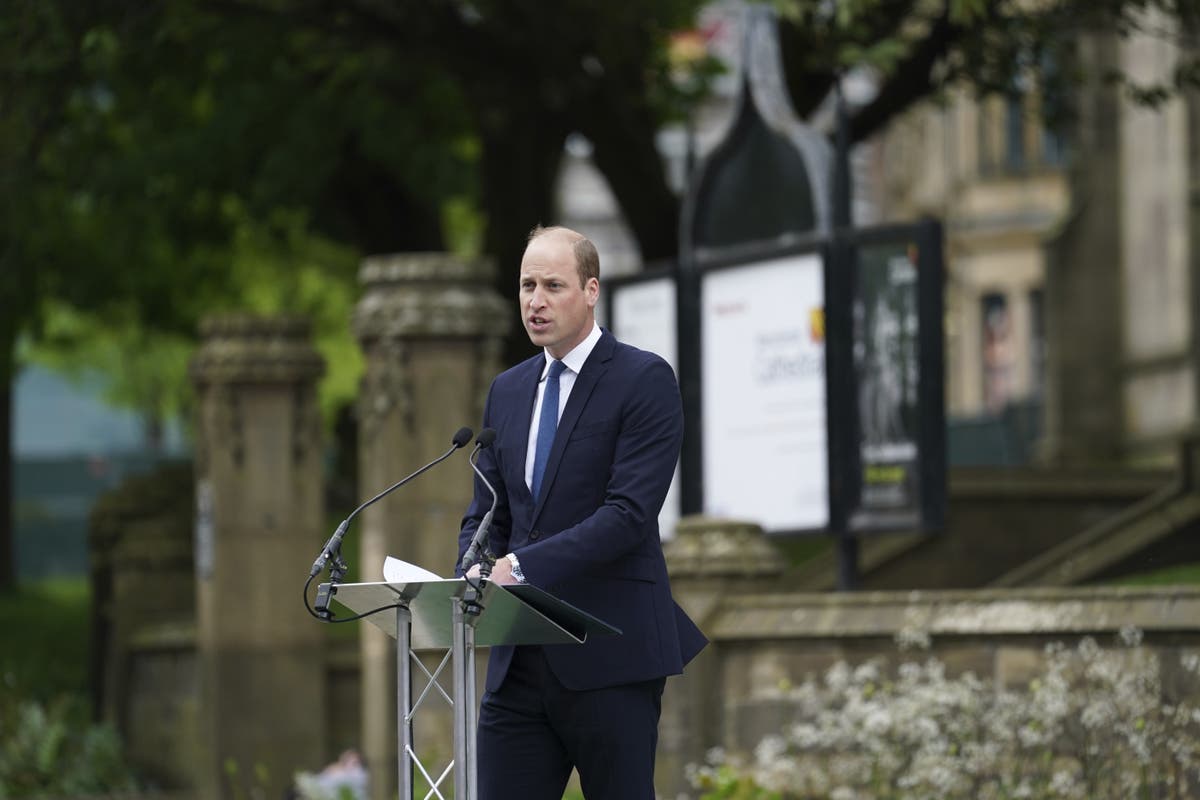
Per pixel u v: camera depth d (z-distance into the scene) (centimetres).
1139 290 8550
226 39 5025
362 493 3562
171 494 4684
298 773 3662
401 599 1692
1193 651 2506
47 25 4103
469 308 3519
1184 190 8162
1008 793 2555
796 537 3684
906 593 2877
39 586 8525
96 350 11756
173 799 4025
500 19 4988
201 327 3981
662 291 4097
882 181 14800
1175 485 4394
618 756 1748
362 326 3544
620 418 1750
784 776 2867
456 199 6700
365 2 5003
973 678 2758
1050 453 8769
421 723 3441
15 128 4409
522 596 1623
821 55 3975
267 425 3928
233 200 6562
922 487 3441
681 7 4975
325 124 5781
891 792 2698
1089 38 8644
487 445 1758
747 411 3806
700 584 3119
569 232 1769
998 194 12631
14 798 4128
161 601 4581
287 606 3909
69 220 6088
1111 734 2516
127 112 5859
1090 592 2648
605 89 5347
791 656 2981
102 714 4803
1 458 7931
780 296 3731
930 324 3431
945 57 4884
